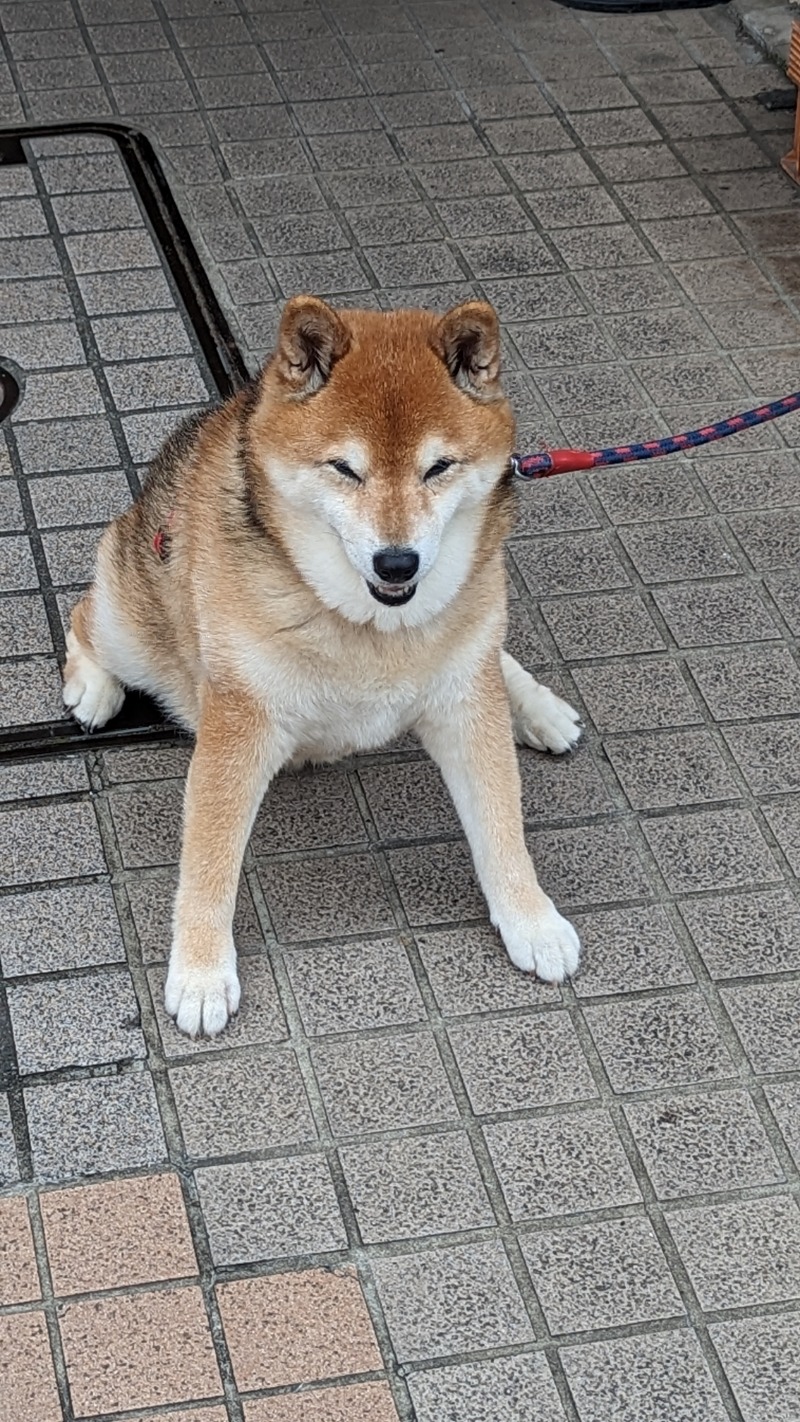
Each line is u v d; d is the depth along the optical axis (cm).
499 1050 126
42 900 135
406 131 235
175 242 212
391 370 113
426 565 113
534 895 132
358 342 115
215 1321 108
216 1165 118
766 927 136
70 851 139
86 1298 109
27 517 171
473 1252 113
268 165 227
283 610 121
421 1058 125
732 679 158
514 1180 117
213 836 126
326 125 235
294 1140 119
